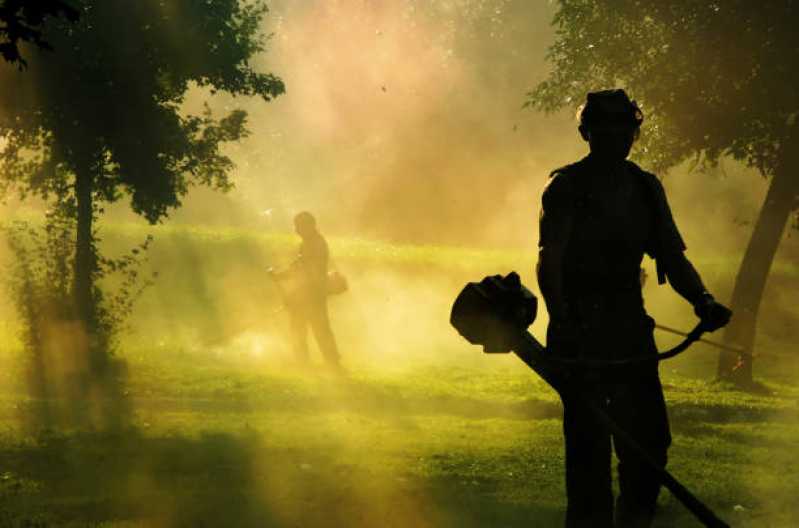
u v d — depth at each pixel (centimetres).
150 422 3519
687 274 1673
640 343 1684
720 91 5534
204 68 5131
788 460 3139
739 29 5397
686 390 5394
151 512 2248
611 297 1686
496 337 1577
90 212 5175
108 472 2675
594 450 1647
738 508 2392
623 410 1673
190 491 2458
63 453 2923
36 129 5075
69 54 4944
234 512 2244
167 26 5059
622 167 1705
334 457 2941
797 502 2514
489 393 4653
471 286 1589
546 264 1659
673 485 1464
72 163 5106
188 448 3022
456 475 2698
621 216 1681
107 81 5006
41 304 4906
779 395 5475
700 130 5647
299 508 2294
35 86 4981
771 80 5391
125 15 4972
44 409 3762
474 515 2253
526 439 3353
